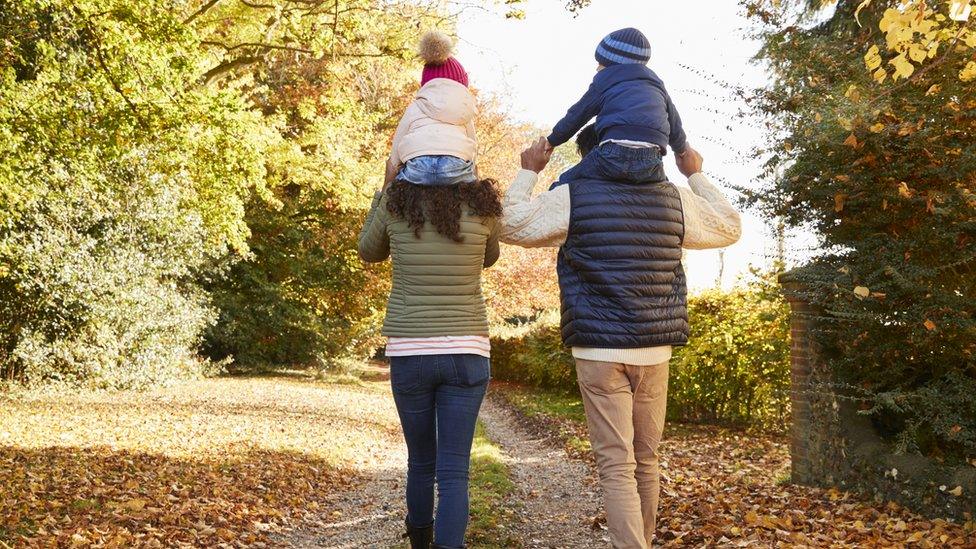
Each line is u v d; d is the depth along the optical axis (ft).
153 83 32.68
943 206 15.65
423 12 50.37
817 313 19.38
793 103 18.52
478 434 38.06
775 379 34.19
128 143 33.68
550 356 60.34
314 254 79.97
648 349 10.04
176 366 58.34
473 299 10.18
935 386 16.29
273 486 24.16
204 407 43.52
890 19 12.14
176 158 36.96
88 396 45.68
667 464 25.57
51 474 22.11
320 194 78.48
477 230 10.03
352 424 42.27
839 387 18.67
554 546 16.07
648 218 9.92
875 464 17.39
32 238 42.09
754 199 18.94
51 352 45.47
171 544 16.66
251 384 61.62
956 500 15.28
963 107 15.72
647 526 10.61
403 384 10.09
